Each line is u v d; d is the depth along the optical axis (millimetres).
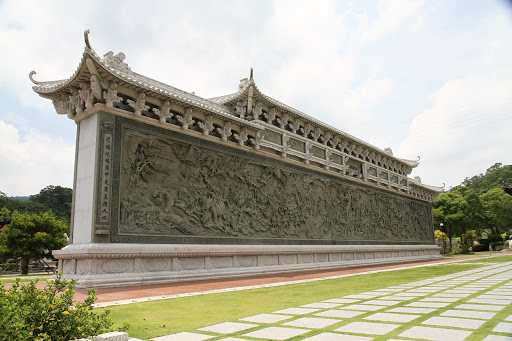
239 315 7656
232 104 21922
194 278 15828
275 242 21422
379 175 33969
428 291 11094
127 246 14109
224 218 18656
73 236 14609
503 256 38062
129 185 15039
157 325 6746
